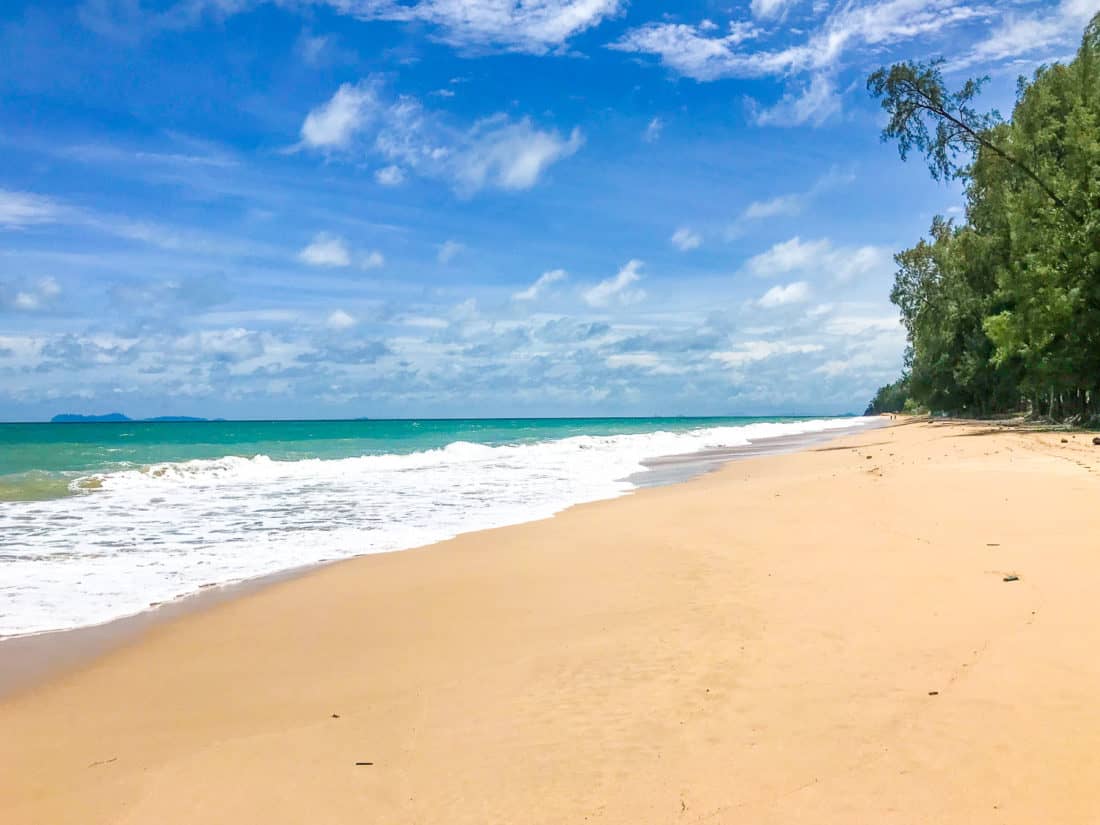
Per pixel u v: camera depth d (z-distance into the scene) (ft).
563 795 11.53
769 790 11.16
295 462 87.71
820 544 30.53
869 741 12.41
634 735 13.50
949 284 163.84
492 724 14.60
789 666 16.34
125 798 12.49
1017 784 10.72
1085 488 39.99
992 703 13.43
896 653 16.52
